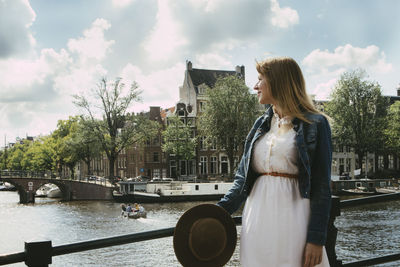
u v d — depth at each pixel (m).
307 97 1.96
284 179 1.90
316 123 1.86
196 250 1.88
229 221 1.96
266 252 1.83
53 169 64.31
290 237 1.81
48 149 63.62
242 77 57.59
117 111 46.78
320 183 1.81
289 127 1.93
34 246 1.95
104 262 14.84
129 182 41.28
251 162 2.02
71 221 28.55
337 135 44.97
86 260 15.11
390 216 24.41
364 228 20.64
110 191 45.19
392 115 45.84
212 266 1.92
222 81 41.97
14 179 47.75
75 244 2.01
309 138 1.85
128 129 47.97
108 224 26.59
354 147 46.16
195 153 51.72
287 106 1.93
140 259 15.02
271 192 1.89
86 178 53.38
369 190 40.41
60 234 23.53
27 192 48.03
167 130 49.59
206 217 1.92
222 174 52.34
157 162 55.06
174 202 38.97
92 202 43.66
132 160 59.53
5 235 23.50
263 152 1.96
